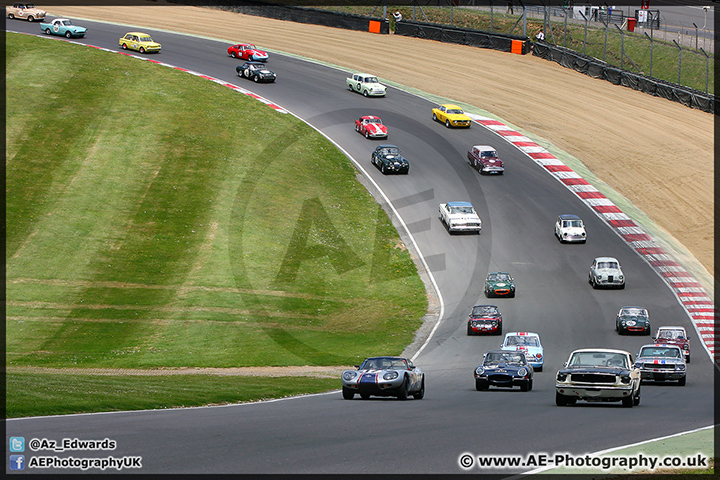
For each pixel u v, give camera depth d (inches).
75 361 4677.7
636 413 2711.6
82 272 6328.7
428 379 4350.4
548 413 2679.6
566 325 5915.4
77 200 7485.2
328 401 3139.8
